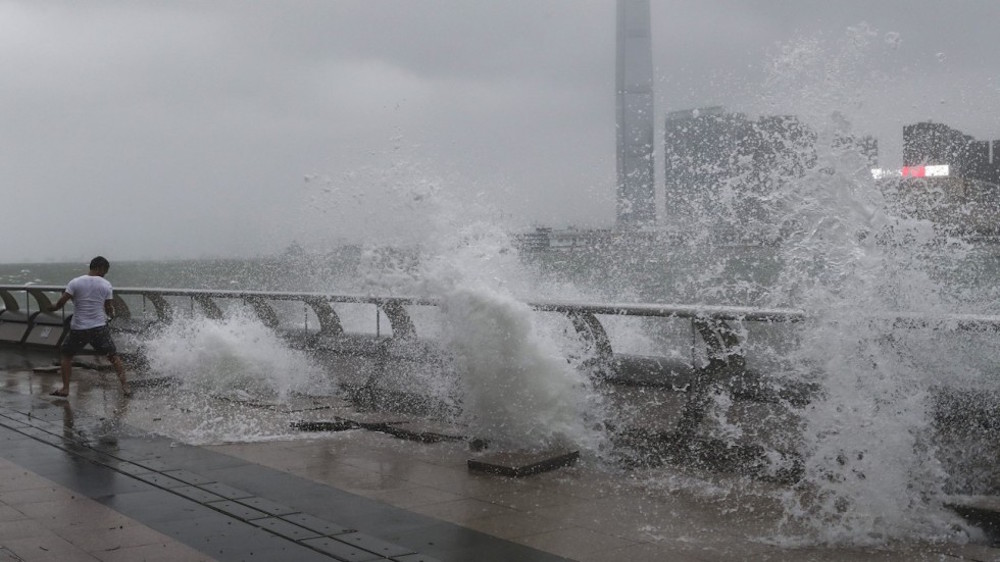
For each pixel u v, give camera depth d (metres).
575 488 6.27
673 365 7.84
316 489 6.28
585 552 4.84
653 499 5.94
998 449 5.65
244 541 5.07
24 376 13.02
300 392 10.95
